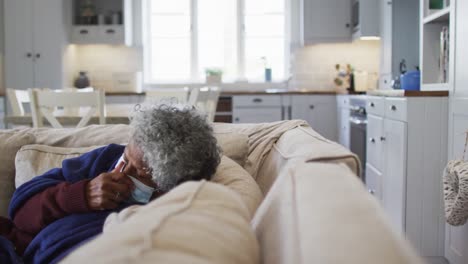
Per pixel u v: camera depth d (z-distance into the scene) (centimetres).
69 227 127
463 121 258
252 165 179
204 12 686
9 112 606
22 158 172
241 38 685
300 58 664
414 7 472
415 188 287
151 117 120
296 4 664
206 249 55
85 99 297
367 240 50
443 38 310
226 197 75
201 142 119
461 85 260
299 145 150
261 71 688
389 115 319
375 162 356
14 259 131
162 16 686
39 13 613
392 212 311
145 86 684
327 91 623
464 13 254
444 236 286
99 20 644
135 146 125
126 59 669
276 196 84
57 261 118
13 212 141
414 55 475
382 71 534
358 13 590
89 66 669
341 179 75
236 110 623
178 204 67
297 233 59
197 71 690
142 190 129
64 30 623
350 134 532
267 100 622
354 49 655
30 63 616
